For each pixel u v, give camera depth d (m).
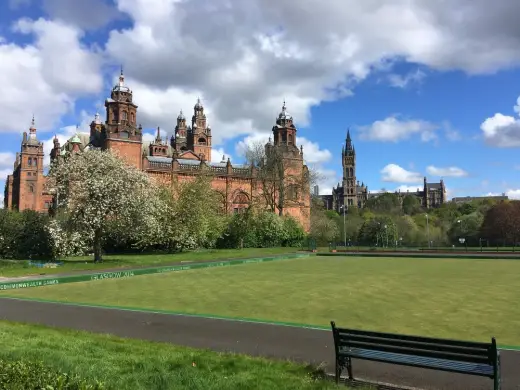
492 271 33.25
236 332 11.91
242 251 58.06
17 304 16.97
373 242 92.00
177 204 54.47
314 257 55.97
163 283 26.19
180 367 8.09
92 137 105.62
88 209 36.91
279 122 95.31
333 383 7.51
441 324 13.79
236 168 84.00
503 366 8.82
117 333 11.99
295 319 14.73
